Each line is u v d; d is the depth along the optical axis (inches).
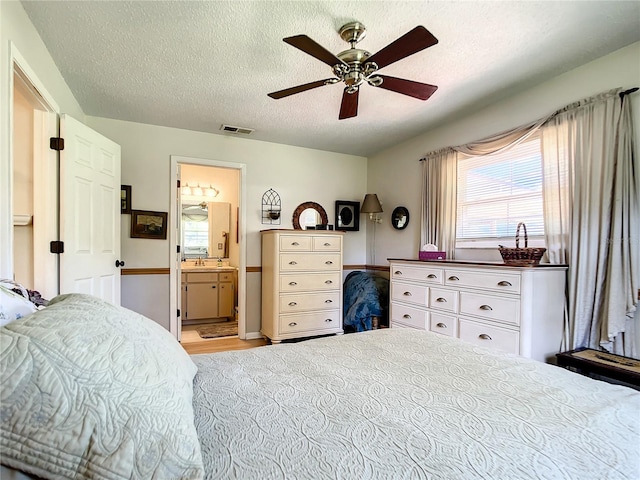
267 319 157.5
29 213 89.3
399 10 73.1
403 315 134.0
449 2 70.8
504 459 28.7
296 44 67.2
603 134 89.4
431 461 28.3
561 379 46.7
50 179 90.7
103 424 23.3
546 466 28.0
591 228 91.1
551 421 35.1
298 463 27.9
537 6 72.0
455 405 38.7
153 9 73.4
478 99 117.9
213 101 121.2
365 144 172.7
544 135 104.0
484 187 127.5
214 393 41.0
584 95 95.2
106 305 36.9
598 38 83.3
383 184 182.9
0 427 21.8
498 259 121.3
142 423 24.4
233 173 225.0
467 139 133.3
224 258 222.7
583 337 93.3
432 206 146.4
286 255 151.3
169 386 28.8
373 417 35.7
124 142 140.6
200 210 218.4
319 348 60.7
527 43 85.2
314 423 34.3
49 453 22.0
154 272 145.9
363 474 26.7
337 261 162.4
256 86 109.1
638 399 40.8
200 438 31.1
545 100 105.0
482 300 102.3
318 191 183.0
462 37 82.5
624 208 85.6
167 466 23.6
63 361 24.2
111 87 110.0
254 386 43.4
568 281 96.1
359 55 74.6
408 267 132.4
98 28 79.7
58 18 76.0
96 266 108.2
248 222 165.3
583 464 28.4
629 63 86.4
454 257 136.3
